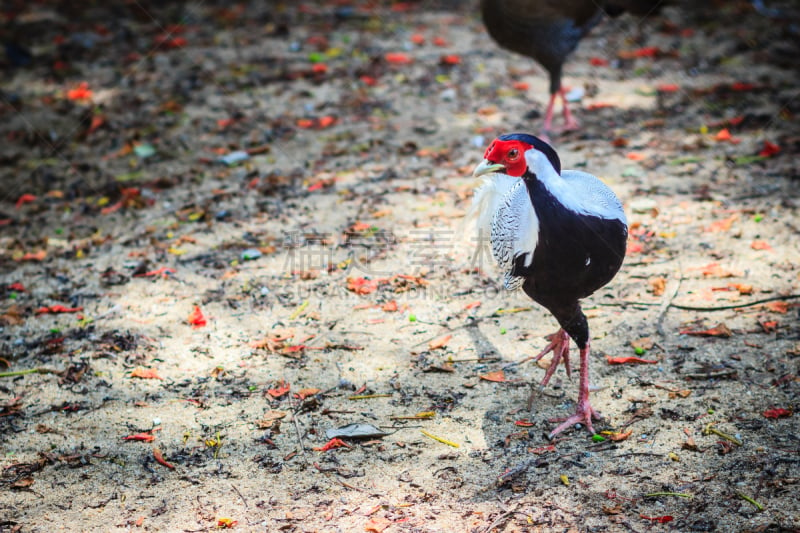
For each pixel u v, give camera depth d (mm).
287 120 15391
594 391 8203
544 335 9172
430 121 14984
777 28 18500
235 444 7703
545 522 6547
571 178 7098
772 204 11500
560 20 12641
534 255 6969
